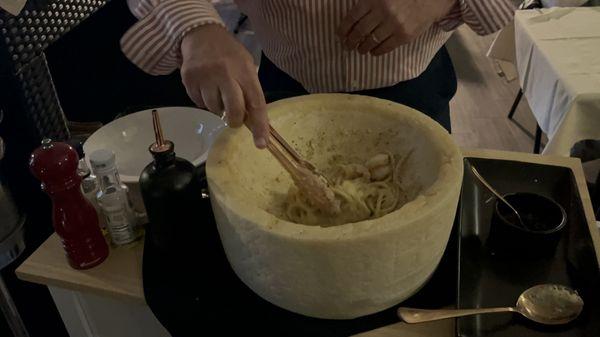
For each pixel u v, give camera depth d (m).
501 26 0.72
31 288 1.02
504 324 0.52
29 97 0.86
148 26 0.62
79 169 0.68
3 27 0.76
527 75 1.44
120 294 0.60
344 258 0.49
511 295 0.55
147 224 0.67
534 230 0.60
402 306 0.56
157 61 0.64
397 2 0.62
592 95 1.15
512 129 2.07
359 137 0.67
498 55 1.80
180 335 0.55
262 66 0.91
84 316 0.69
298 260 0.50
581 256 0.59
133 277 0.62
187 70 0.55
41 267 0.64
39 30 0.83
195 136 0.81
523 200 0.64
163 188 0.58
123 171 0.76
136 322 0.67
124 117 0.83
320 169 0.68
